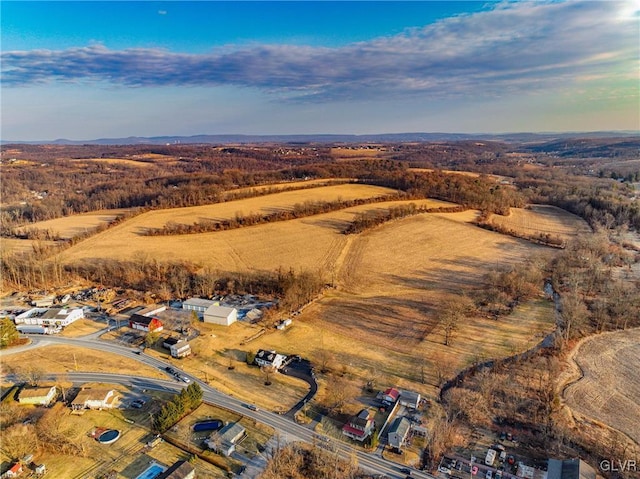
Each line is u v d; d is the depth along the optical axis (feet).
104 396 240.32
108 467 197.47
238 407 240.73
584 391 252.42
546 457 204.85
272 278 403.75
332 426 225.56
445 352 295.89
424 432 221.25
